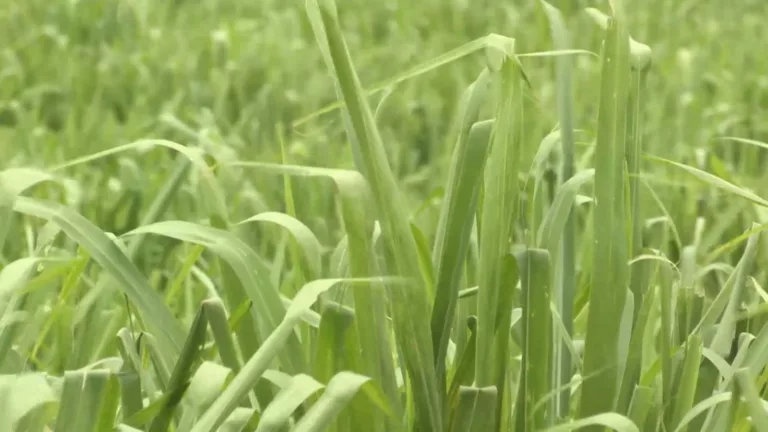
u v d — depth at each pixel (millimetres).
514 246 1021
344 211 772
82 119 2197
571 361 890
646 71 898
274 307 807
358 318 782
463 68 2695
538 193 962
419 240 847
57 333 943
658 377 893
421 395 782
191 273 1136
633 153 888
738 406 790
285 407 739
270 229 1265
